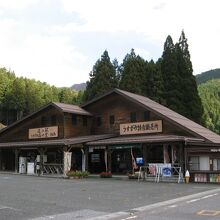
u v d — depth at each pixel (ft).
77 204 50.16
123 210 45.70
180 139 93.86
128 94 120.67
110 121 124.77
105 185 79.82
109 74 172.65
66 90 321.52
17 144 126.21
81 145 112.37
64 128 125.18
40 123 134.21
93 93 171.01
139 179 97.35
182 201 54.90
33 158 128.77
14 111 267.18
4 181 86.84
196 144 98.73
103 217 40.73
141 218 40.22
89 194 62.03
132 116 118.42
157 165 95.71
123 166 118.21
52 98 296.51
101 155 121.90
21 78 308.40
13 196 57.62
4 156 143.95
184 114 156.04
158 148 111.24
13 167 142.72
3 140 144.77
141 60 165.58
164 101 156.87
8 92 265.75
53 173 116.16
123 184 83.25
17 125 140.67
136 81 160.86
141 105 114.21
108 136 118.11
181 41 167.32
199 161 94.22
